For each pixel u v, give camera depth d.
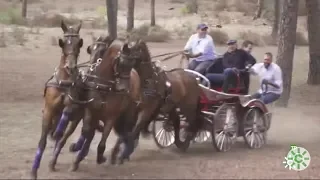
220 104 12.88
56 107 9.76
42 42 30.64
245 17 49.09
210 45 13.59
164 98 11.72
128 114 10.98
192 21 45.09
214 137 12.47
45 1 52.12
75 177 9.94
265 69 14.29
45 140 9.77
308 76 23.42
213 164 11.27
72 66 9.39
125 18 44.84
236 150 12.95
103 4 52.88
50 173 10.16
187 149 12.94
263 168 10.97
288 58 18.91
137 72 11.27
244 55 13.39
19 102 18.00
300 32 37.62
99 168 10.67
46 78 22.17
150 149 12.79
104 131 10.36
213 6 52.62
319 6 23.69
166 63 25.09
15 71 23.20
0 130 14.04
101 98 10.09
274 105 19.16
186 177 10.10
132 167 10.86
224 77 13.04
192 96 12.41
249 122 13.13
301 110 18.86
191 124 12.60
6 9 44.53
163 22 43.75
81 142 10.15
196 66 13.50
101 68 10.20
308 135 15.04
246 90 13.49
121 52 10.20
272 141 14.19
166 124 12.78
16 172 10.16
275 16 36.38
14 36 30.73
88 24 37.66
